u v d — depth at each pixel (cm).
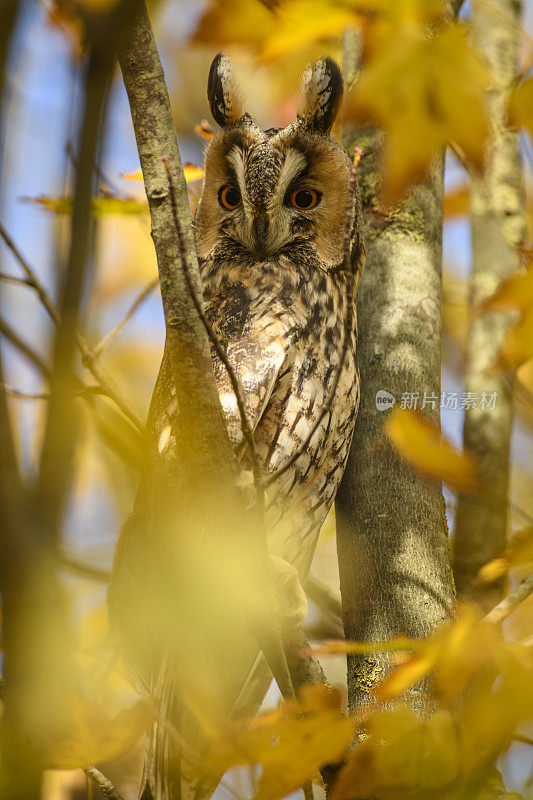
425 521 577
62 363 272
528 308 454
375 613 558
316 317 664
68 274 275
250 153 693
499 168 729
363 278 643
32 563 275
